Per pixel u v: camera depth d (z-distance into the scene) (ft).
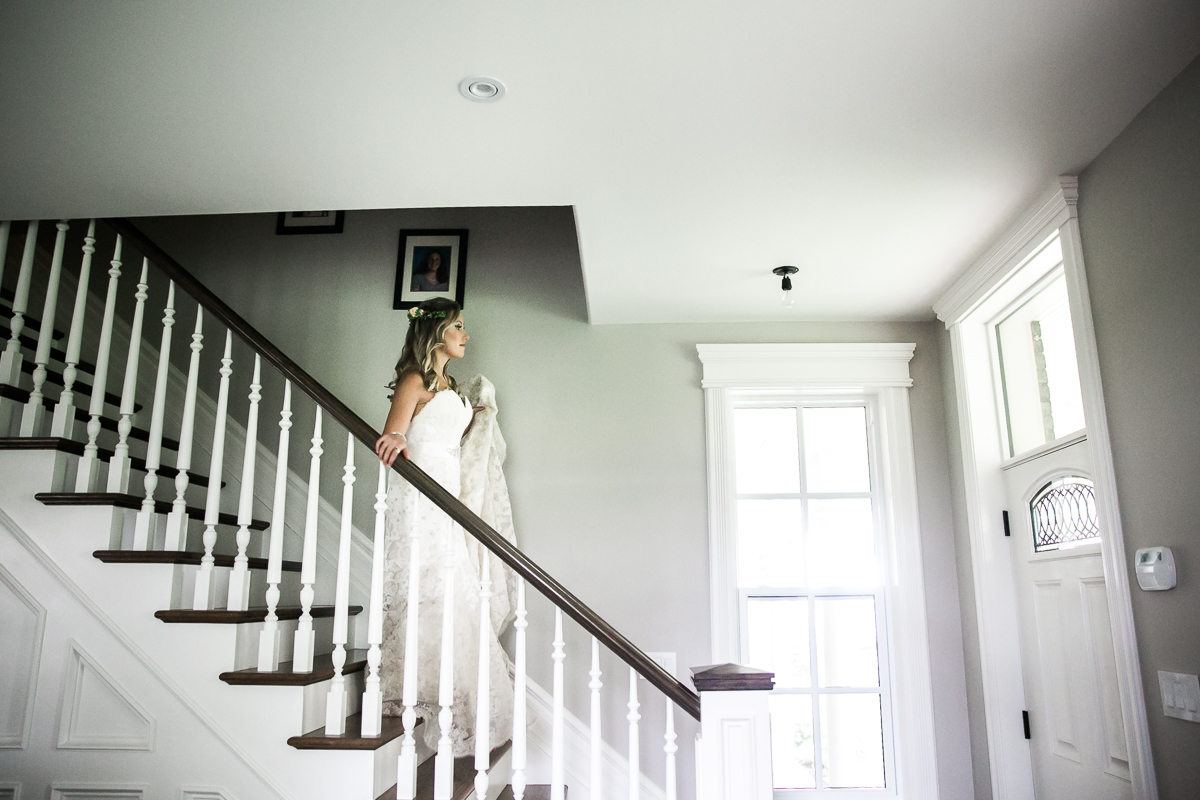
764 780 7.29
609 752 10.56
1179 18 5.94
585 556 11.23
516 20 5.96
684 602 11.09
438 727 8.66
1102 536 7.69
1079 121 7.22
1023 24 5.99
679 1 5.75
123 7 5.89
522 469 11.51
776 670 11.28
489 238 12.37
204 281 12.32
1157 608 7.03
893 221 9.01
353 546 11.26
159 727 7.99
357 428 8.57
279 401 11.82
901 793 10.78
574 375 11.84
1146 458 7.13
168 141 7.64
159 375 9.10
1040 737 9.63
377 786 7.87
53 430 8.94
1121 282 7.44
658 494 11.43
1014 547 10.29
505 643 10.96
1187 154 6.54
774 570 11.60
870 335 11.91
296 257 12.37
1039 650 9.66
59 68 6.59
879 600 11.45
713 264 10.11
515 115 7.11
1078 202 8.07
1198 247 6.44
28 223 10.77
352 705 8.78
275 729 7.88
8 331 9.56
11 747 8.03
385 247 12.38
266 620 8.27
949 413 11.43
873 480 11.79
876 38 6.13
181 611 8.05
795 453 11.97
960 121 7.20
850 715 11.15
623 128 7.29
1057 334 9.34
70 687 8.13
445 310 9.61
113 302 9.29
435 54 6.34
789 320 11.98
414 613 7.93
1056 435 9.39
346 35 6.15
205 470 11.53
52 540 8.45
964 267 10.23
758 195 8.46
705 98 6.86
